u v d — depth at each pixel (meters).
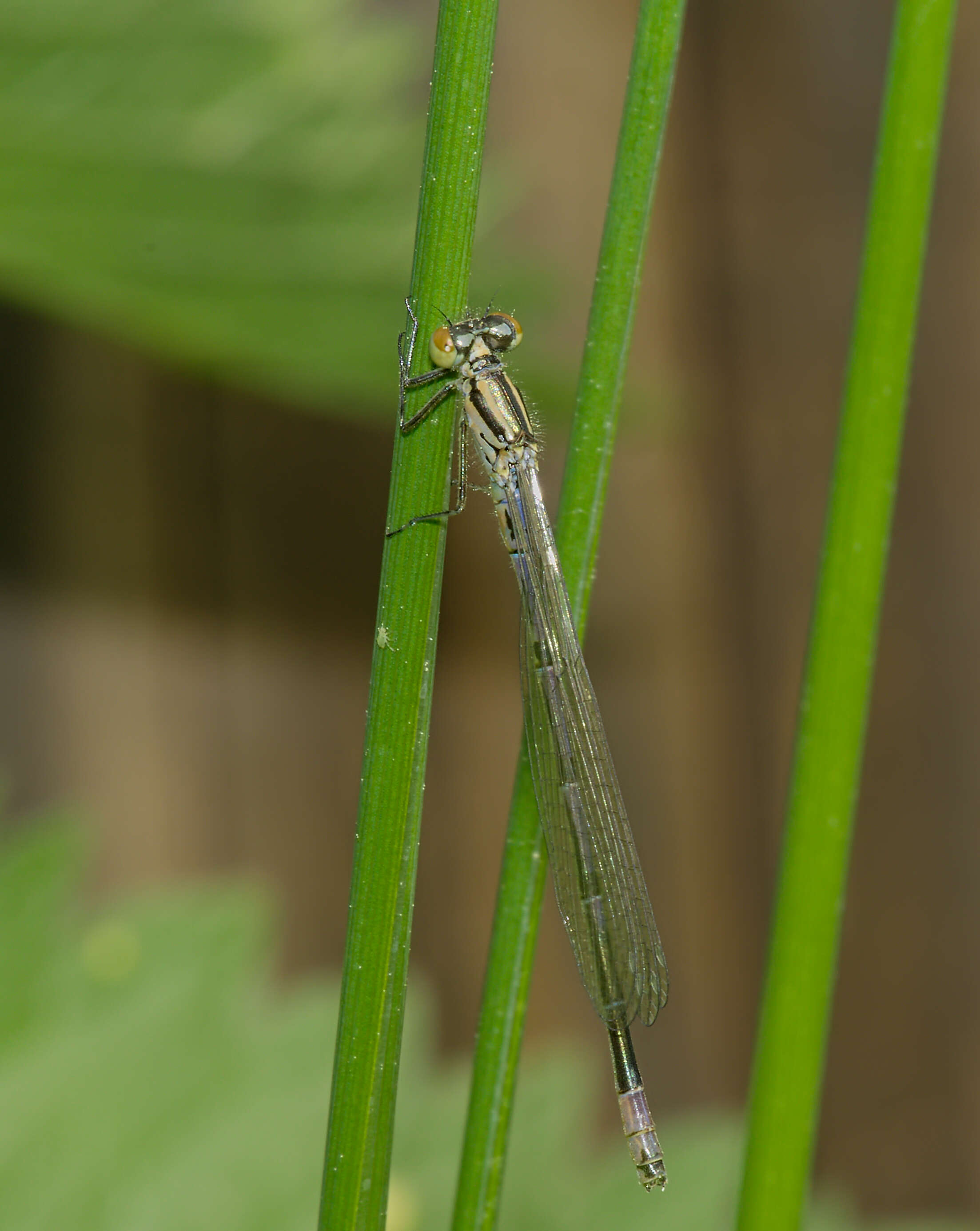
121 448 0.44
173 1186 0.42
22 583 0.44
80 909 0.43
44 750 0.44
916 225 0.40
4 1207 0.42
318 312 0.41
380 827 0.40
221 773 0.44
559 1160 0.43
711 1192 0.43
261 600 0.44
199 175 0.41
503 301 0.42
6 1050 0.42
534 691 0.42
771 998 0.40
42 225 0.41
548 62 0.44
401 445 0.40
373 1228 0.40
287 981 0.44
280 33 0.41
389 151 0.41
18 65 0.41
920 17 0.40
